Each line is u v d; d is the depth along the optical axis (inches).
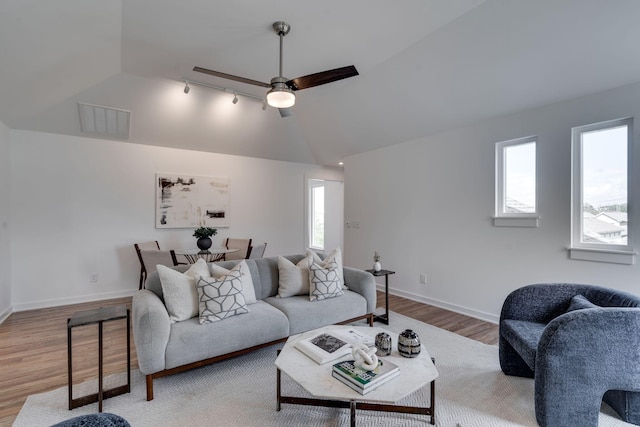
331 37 110.1
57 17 86.2
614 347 66.9
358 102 162.4
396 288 182.4
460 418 74.2
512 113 129.1
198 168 203.6
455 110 139.8
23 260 153.3
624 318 67.1
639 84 98.4
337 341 79.7
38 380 89.5
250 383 88.9
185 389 85.7
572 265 113.7
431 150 162.9
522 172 130.3
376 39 112.0
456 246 151.9
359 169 207.3
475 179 143.9
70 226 164.6
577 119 111.7
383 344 74.6
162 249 190.5
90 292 169.6
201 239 168.1
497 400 81.1
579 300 82.0
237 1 89.9
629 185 102.3
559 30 93.5
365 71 137.6
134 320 84.4
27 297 154.2
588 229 112.2
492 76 117.0
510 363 92.2
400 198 179.9
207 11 94.4
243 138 204.7
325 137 208.5
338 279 123.4
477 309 143.3
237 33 106.7
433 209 162.1
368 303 126.4
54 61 107.7
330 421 73.8
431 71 125.9
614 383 67.2
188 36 108.9
